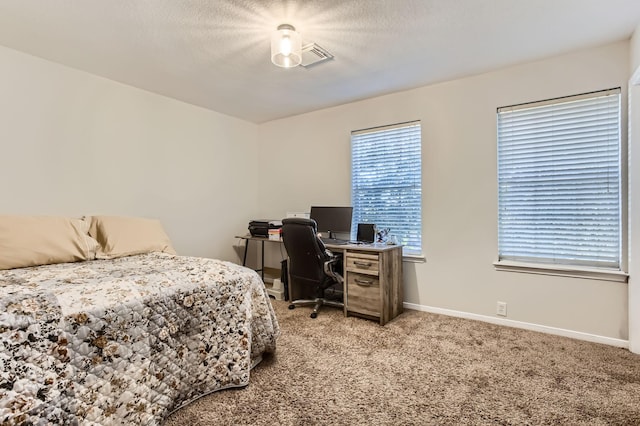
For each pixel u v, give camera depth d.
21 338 1.11
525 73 2.67
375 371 1.97
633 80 2.15
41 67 2.52
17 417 1.04
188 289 1.68
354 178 3.69
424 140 3.17
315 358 2.15
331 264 3.08
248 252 4.36
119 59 2.54
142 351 1.44
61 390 1.16
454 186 3.02
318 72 2.81
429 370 1.98
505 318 2.78
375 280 2.87
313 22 2.04
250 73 2.82
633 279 2.21
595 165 2.45
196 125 3.72
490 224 2.84
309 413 1.56
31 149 2.47
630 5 1.87
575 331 2.48
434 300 3.15
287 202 4.24
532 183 2.70
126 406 1.35
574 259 2.54
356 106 3.62
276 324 2.13
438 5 1.87
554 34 2.20
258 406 1.62
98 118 2.86
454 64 2.67
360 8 1.89
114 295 1.42
